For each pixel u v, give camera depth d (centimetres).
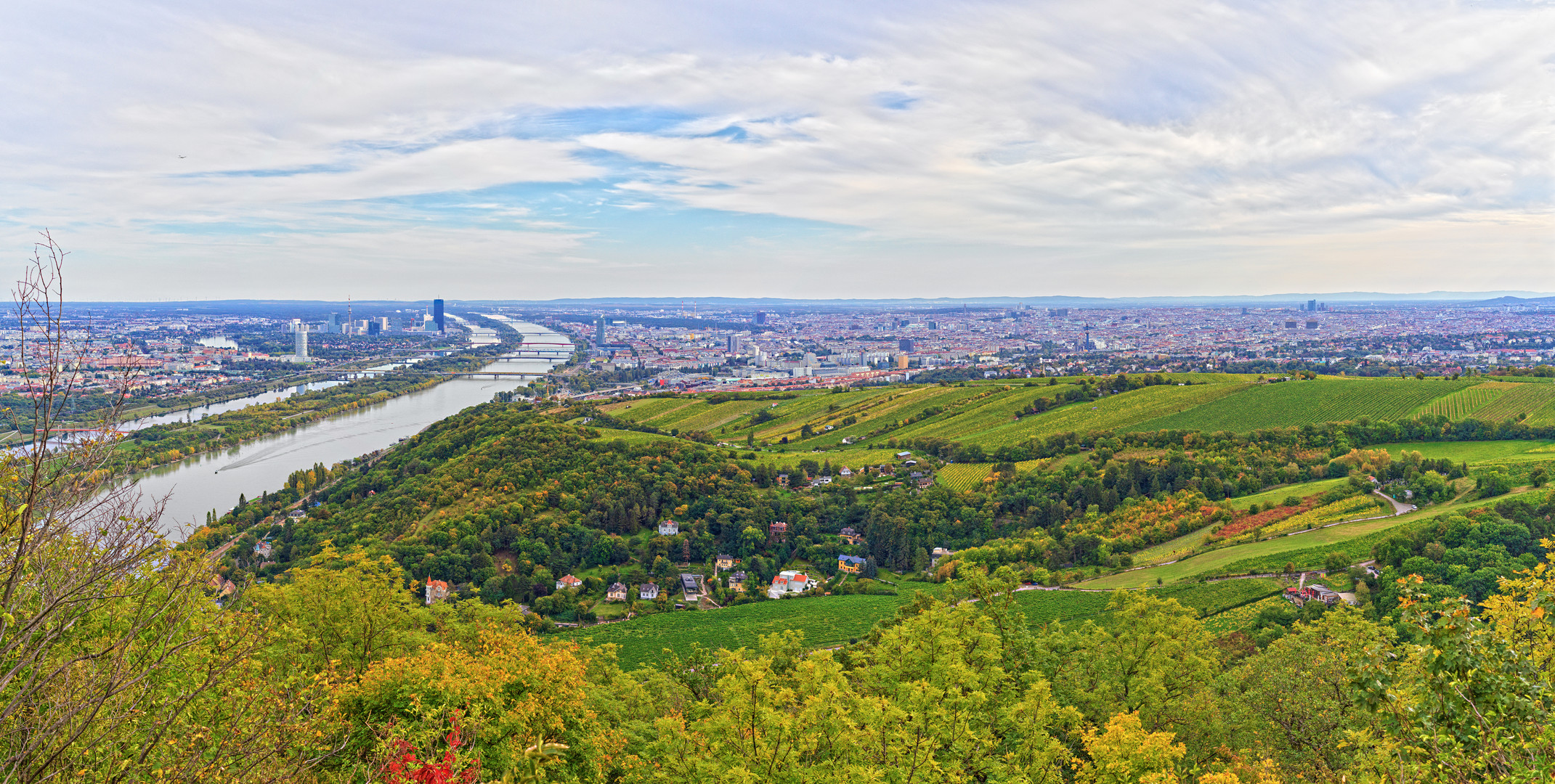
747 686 3928
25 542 1530
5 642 1647
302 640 4331
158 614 1891
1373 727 4031
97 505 1708
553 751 3097
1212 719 4841
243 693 2088
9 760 1552
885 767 3753
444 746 2736
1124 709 4903
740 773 3441
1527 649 2416
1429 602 2050
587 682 4438
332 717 2667
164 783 1742
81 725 1653
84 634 2142
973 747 4169
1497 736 1881
